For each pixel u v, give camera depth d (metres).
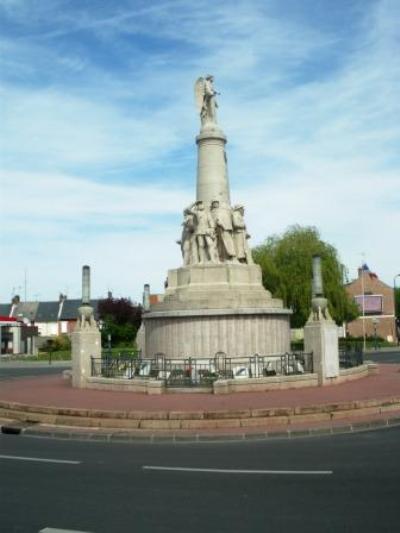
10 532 6.95
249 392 18.77
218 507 7.79
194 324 22.72
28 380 27.08
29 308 90.81
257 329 23.05
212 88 26.12
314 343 20.80
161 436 13.45
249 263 25.00
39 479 9.57
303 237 54.22
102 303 61.16
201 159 25.77
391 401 16.44
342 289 53.00
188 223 25.08
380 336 74.25
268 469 9.99
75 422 15.30
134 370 21.72
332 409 15.44
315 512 7.49
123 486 9.02
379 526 6.92
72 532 6.91
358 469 9.80
